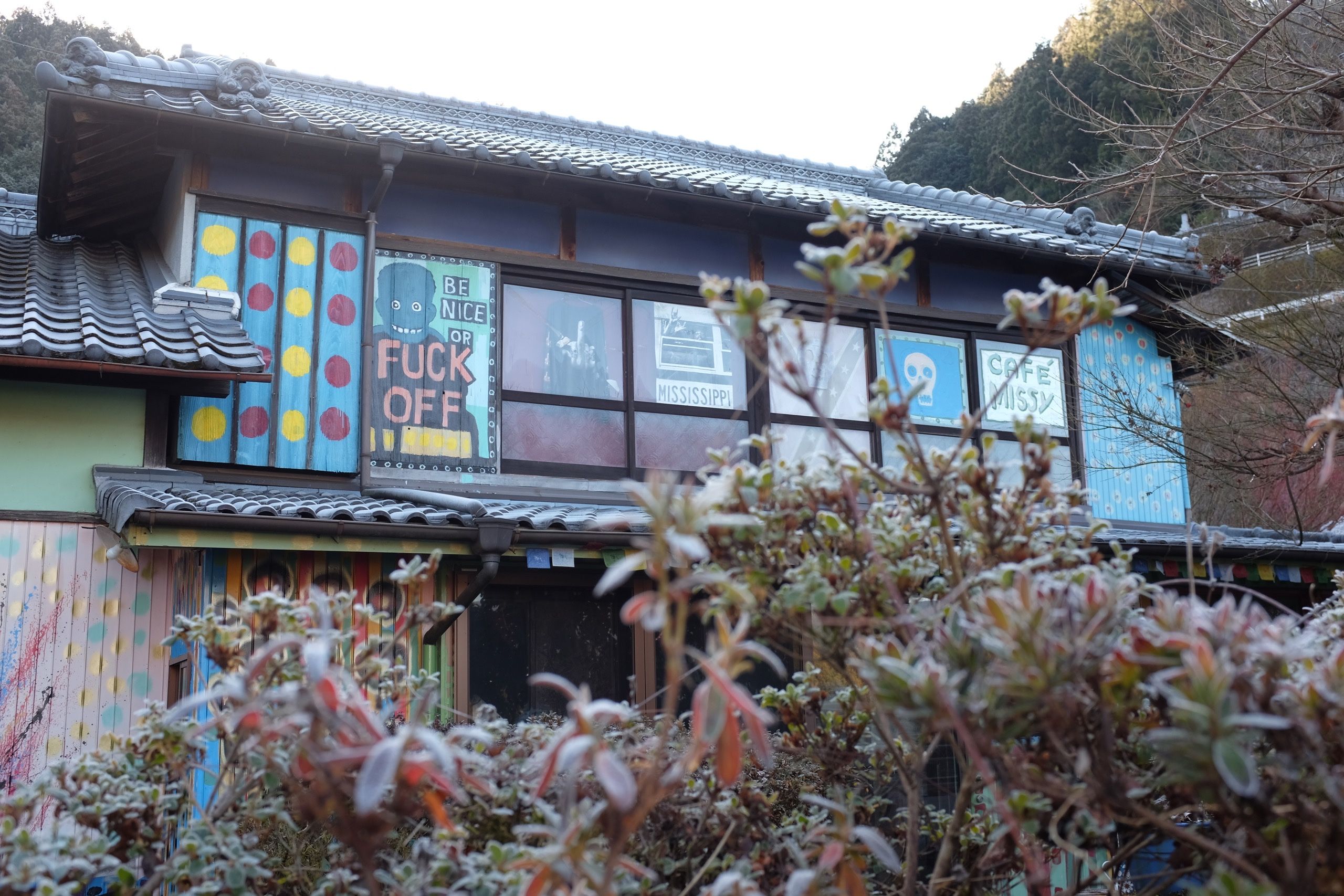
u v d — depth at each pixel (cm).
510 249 886
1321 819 199
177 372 681
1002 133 2773
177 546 589
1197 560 844
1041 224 1192
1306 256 1192
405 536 632
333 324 810
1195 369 1176
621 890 271
